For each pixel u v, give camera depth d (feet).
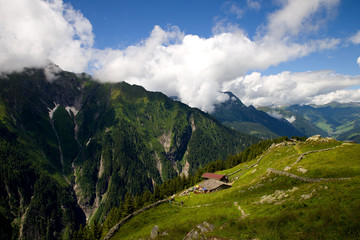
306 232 80.38
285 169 221.46
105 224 328.08
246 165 403.13
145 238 137.90
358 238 69.00
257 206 141.49
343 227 75.97
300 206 107.24
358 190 99.60
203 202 228.43
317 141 338.34
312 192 119.34
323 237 74.79
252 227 97.86
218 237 95.14
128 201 316.81
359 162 185.06
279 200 134.92
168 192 455.63
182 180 470.39
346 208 86.69
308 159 237.25
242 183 286.46
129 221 208.64
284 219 94.53
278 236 83.20
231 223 108.99
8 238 613.52
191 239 101.76
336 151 233.76
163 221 183.62
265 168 292.81
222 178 351.46
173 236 119.55
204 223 115.75
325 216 85.40
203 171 504.84
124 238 170.60
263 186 200.54
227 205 171.01
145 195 422.41
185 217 171.42
